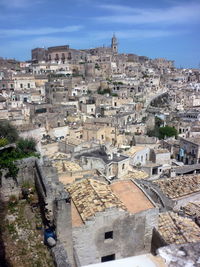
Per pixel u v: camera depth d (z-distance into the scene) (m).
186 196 31.06
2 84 112.19
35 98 103.25
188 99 144.50
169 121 98.25
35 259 13.82
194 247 7.06
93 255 18.77
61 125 75.88
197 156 62.62
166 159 61.19
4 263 13.48
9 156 20.28
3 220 16.98
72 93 113.62
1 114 68.31
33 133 42.91
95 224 18.27
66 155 48.00
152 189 29.02
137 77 172.38
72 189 22.56
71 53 181.00
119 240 19.55
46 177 18.33
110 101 109.25
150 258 6.48
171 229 21.67
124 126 84.44
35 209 17.95
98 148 50.62
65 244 15.27
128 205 20.78
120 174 43.25
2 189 19.14
